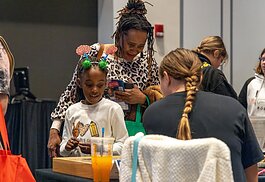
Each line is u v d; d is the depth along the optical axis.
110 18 4.98
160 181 1.66
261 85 4.31
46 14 5.07
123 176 1.77
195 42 5.24
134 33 2.89
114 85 2.84
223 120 1.85
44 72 5.05
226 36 5.41
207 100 1.88
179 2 5.18
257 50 5.54
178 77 1.94
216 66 3.57
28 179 1.97
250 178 1.95
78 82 2.81
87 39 5.21
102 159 2.12
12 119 4.18
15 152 4.15
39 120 4.21
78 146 2.58
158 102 1.96
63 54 5.13
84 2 5.20
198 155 1.60
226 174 1.56
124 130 2.66
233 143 1.84
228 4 5.42
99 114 2.66
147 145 1.71
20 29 4.96
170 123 1.88
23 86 4.46
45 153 4.23
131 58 2.98
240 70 5.48
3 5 4.90
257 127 2.76
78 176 2.27
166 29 5.10
